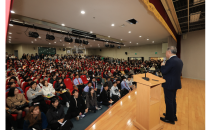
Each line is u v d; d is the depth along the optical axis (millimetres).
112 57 22969
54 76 5410
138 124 1757
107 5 3705
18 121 2787
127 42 13422
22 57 15664
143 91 1646
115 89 4262
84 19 5098
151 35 8789
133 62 16156
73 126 2900
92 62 17781
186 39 7984
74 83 5656
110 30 7191
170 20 5500
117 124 1920
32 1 3475
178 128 1720
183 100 3068
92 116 3465
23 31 7766
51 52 20375
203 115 2158
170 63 1682
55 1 3473
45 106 3416
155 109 1636
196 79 7301
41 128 2426
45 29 6625
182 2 3957
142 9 3998
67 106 4066
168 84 1720
